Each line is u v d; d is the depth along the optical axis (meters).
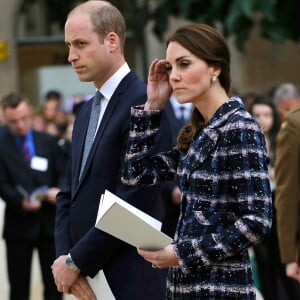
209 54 11.89
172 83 12.08
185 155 12.30
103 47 14.69
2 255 34.69
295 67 60.31
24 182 24.14
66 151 24.59
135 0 40.28
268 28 37.28
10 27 50.59
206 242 11.45
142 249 11.92
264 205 11.40
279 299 23.61
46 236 24.38
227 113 11.80
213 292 11.66
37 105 51.44
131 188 14.23
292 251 18.11
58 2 46.25
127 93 14.73
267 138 24.52
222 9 37.41
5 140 24.27
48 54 50.72
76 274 14.43
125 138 14.43
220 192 11.66
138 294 14.50
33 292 29.62
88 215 14.62
